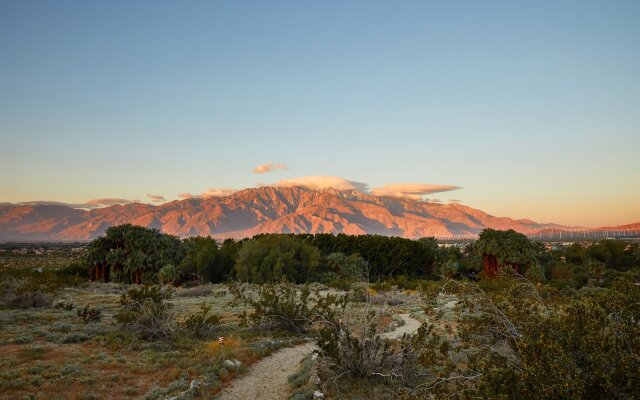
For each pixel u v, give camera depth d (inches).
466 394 319.6
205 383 510.9
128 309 866.8
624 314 307.7
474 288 475.8
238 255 2420.0
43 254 5890.8
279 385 534.3
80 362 601.3
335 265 2511.1
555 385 253.3
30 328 832.9
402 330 890.1
